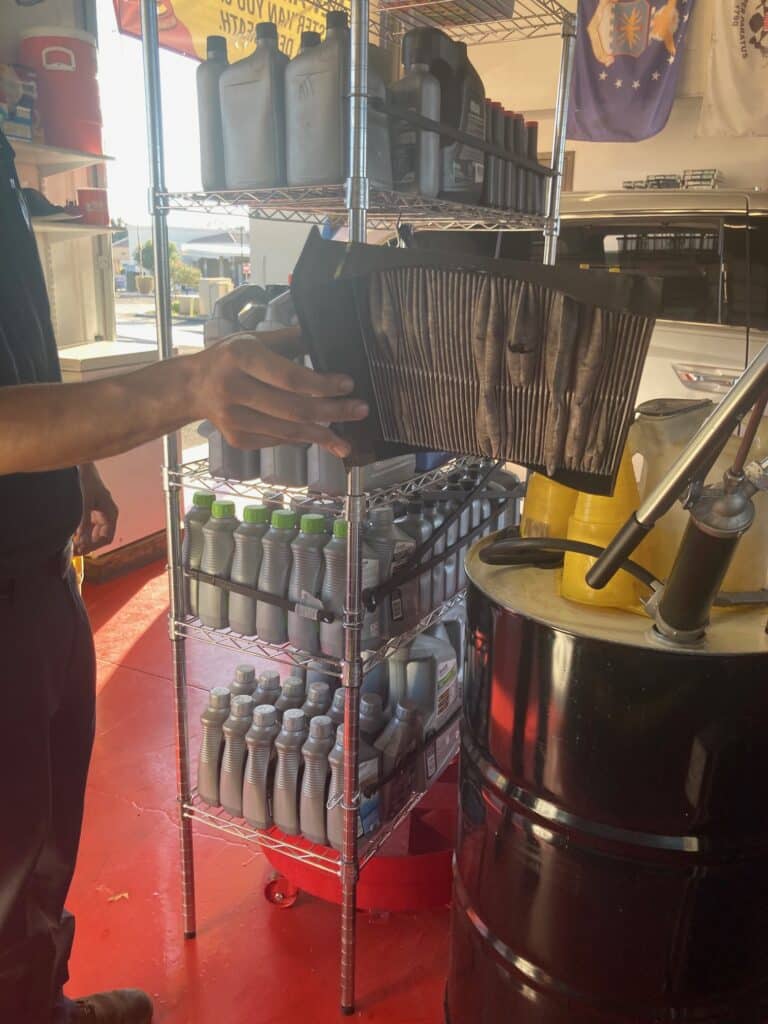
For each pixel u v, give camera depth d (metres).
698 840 1.05
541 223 2.00
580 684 1.04
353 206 1.24
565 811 1.10
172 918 1.79
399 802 1.72
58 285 3.86
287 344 0.95
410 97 1.42
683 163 5.51
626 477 1.17
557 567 1.31
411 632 1.67
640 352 0.84
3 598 1.03
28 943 1.14
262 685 1.79
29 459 0.72
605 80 5.29
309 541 1.51
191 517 1.66
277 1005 1.58
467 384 0.93
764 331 3.47
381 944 1.73
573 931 1.13
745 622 1.10
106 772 2.30
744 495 0.90
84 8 3.55
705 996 1.12
